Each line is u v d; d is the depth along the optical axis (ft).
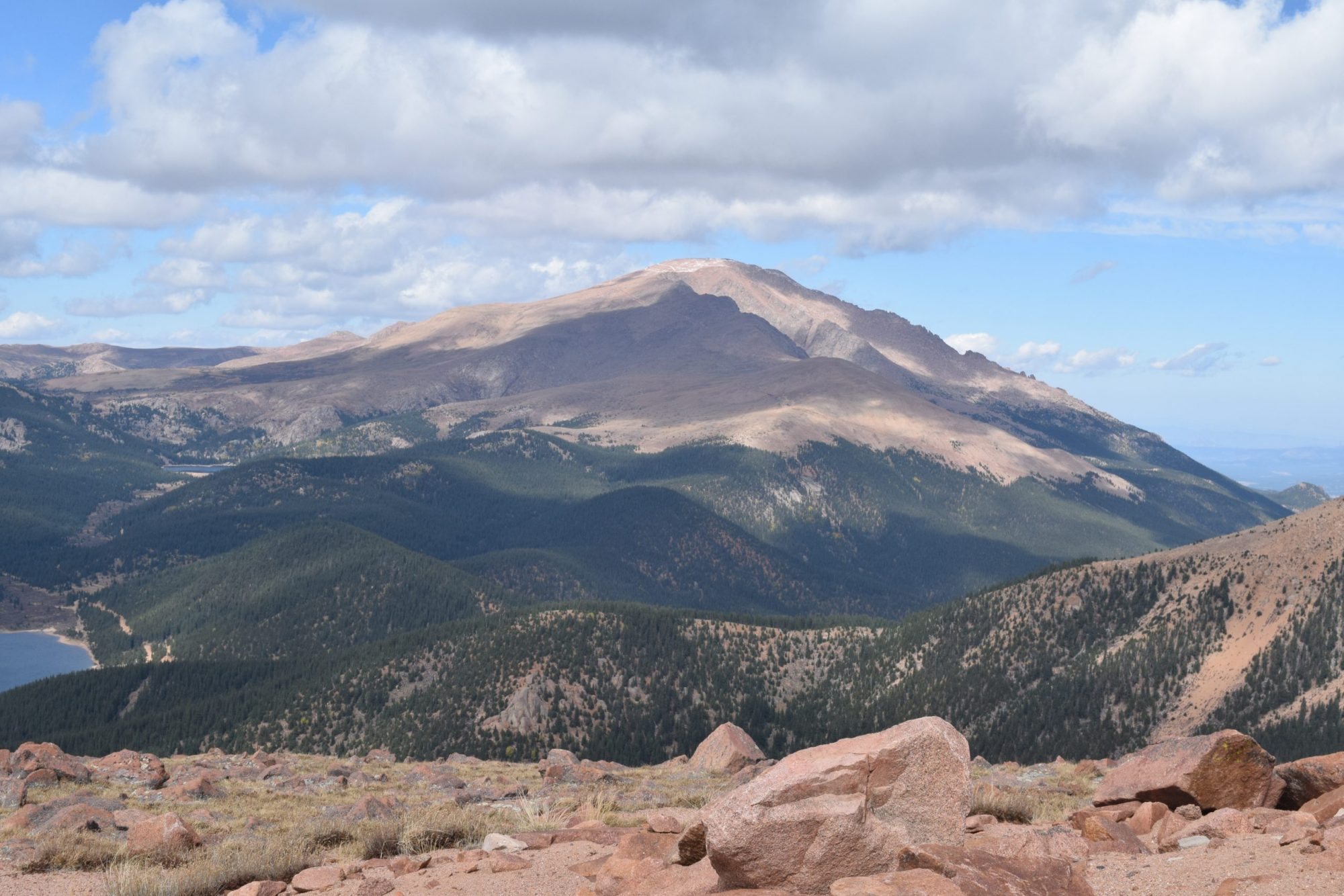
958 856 40.60
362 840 77.82
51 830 84.17
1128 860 47.39
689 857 52.08
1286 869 39.88
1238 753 62.75
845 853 42.09
